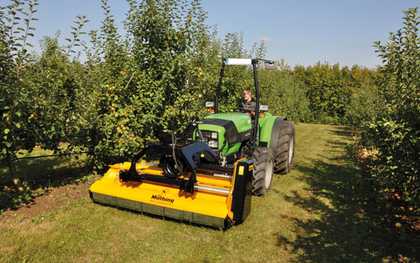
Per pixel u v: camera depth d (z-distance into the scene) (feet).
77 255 12.57
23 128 17.01
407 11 15.43
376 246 14.08
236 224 15.62
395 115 14.21
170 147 15.24
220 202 14.65
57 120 18.45
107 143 20.53
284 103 61.93
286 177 24.12
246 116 21.52
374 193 19.51
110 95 20.66
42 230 14.34
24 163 25.64
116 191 16.29
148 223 15.28
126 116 20.75
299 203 18.84
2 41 16.08
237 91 34.60
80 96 19.70
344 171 25.98
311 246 14.01
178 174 15.55
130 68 21.38
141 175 16.26
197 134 17.98
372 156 19.40
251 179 15.43
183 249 13.26
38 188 19.48
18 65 16.72
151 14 21.61
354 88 77.20
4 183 20.36
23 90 16.66
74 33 19.39
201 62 26.91
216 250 13.32
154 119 21.89
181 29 23.30
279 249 13.70
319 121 76.79
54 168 24.25
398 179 13.48
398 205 18.10
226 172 15.55
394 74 16.17
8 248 12.84
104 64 21.52
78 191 19.06
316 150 35.45
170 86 22.16
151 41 22.30
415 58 15.17
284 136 24.11
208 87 29.04
